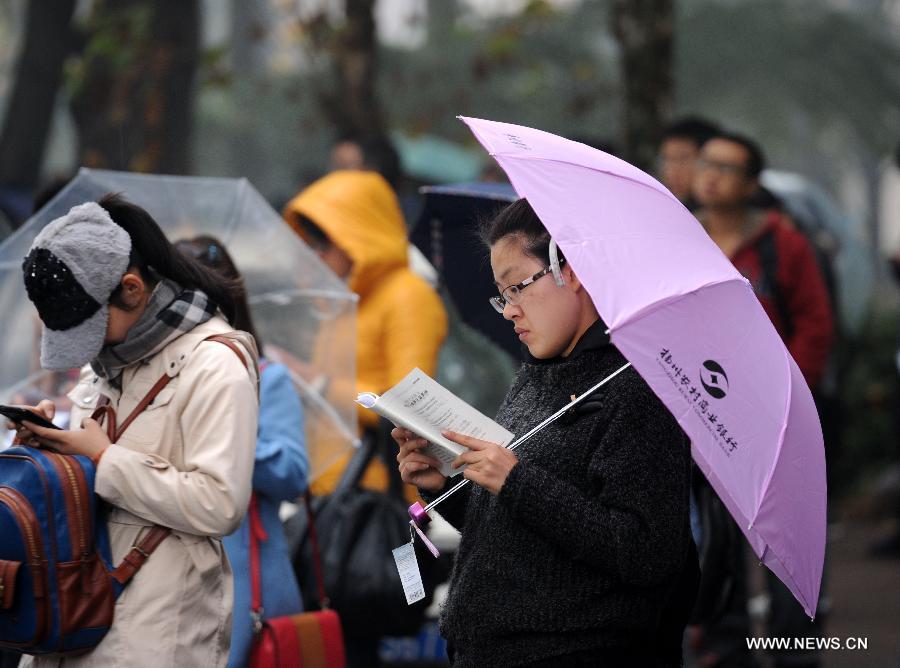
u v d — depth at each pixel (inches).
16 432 471.2
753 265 804.0
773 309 803.4
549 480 410.3
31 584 433.1
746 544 790.5
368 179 756.0
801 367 799.7
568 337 433.4
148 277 464.1
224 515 451.5
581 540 404.5
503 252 436.1
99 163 1236.5
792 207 1496.1
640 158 1125.1
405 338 732.7
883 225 6013.8
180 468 461.1
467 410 425.4
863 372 1619.1
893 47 3897.6
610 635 419.5
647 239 417.1
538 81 1849.2
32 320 623.2
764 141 4259.4
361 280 739.4
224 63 1362.0
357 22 1299.2
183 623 453.1
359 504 665.6
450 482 458.9
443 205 599.2
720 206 810.2
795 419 430.3
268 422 563.5
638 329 397.4
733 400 411.2
